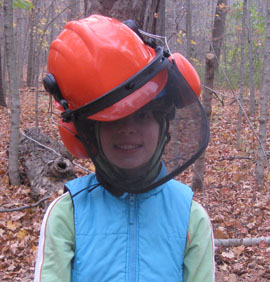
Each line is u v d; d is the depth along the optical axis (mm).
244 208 4516
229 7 9953
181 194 1328
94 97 1086
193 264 1236
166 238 1235
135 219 1242
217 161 6609
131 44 1121
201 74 9820
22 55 17859
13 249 3643
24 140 6086
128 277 1173
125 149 1168
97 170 1250
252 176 5758
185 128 1217
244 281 3018
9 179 5516
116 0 3059
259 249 3449
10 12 4773
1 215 4371
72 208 1255
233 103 11047
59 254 1159
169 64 1181
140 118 1173
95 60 1080
